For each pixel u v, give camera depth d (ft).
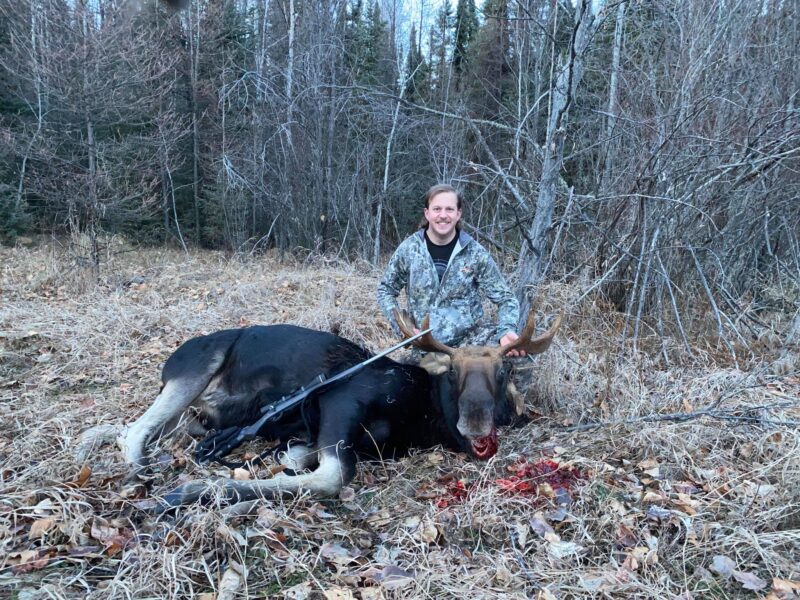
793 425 12.72
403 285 16.29
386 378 13.06
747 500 10.25
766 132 18.92
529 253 17.51
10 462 11.62
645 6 19.62
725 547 9.17
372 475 12.24
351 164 46.09
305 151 44.01
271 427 13.24
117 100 41.88
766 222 21.52
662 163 19.03
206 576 8.52
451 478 11.98
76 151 49.73
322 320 21.86
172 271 35.86
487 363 11.98
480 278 15.56
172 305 26.04
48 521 9.18
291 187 44.83
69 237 43.62
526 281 17.56
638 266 18.47
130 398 15.69
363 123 44.06
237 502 10.16
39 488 10.15
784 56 22.71
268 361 13.55
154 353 19.45
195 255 51.03
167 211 62.18
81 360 18.58
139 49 50.83
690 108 19.89
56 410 14.65
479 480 11.33
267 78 40.96
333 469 11.27
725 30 21.47
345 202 43.62
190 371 13.58
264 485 10.61
